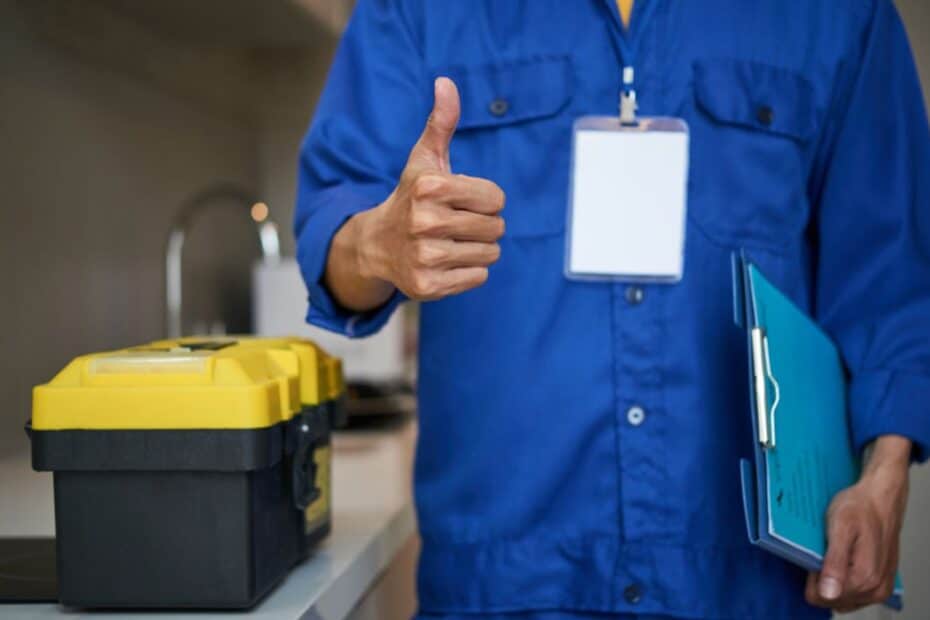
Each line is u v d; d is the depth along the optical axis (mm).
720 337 1026
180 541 873
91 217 1992
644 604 1019
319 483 1100
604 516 1023
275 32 2354
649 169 990
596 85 1036
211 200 2604
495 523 1033
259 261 2844
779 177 1048
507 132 1046
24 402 1732
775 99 1044
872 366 1027
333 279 960
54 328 1840
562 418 1020
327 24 2314
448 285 808
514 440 1029
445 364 1063
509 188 1042
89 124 1983
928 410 994
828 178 1089
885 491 972
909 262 1045
